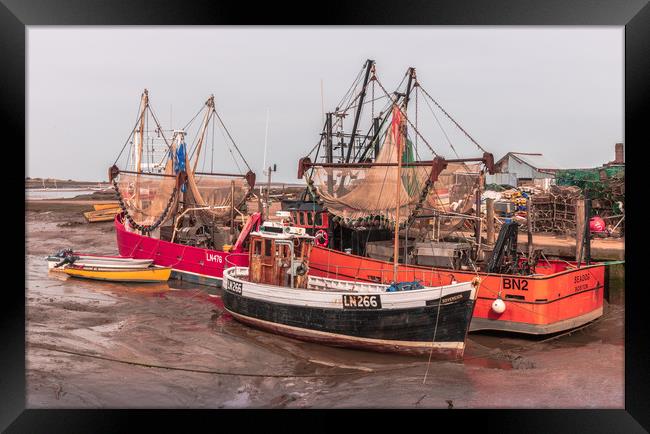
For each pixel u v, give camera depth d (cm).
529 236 1728
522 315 1441
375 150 2520
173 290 2089
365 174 1898
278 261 1491
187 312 1738
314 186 1931
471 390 1077
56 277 2266
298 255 1505
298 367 1231
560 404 995
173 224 2438
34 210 4547
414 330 1243
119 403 996
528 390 1079
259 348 1348
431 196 1959
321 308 1342
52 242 3531
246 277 1745
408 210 1794
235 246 2089
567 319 1491
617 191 2639
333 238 2012
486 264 1647
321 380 1148
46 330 1473
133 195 2495
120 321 1606
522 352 1369
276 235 1498
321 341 1357
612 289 1930
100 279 2209
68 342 1366
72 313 1689
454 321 1206
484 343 1439
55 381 1086
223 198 2517
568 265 1719
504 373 1188
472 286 1189
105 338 1422
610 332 1556
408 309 1240
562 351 1378
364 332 1287
